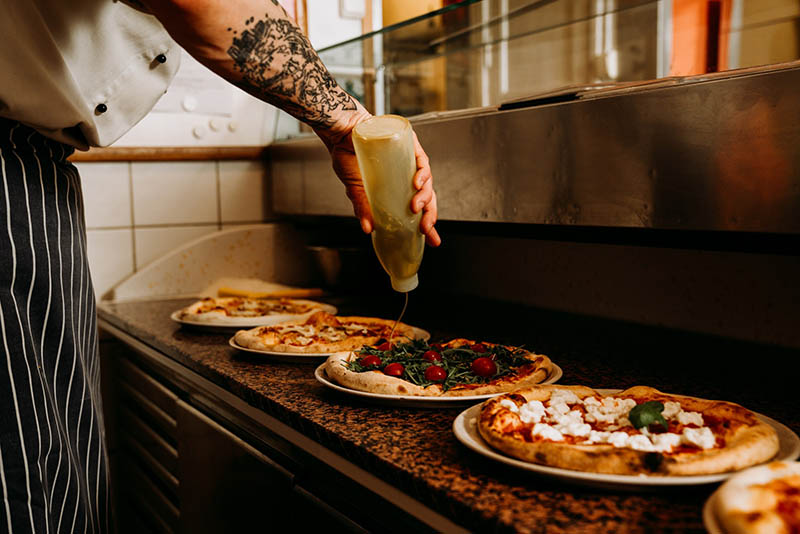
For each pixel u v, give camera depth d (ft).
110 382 6.28
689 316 4.54
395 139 2.71
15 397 2.79
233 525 3.90
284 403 3.15
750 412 2.40
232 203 6.98
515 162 4.12
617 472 2.04
